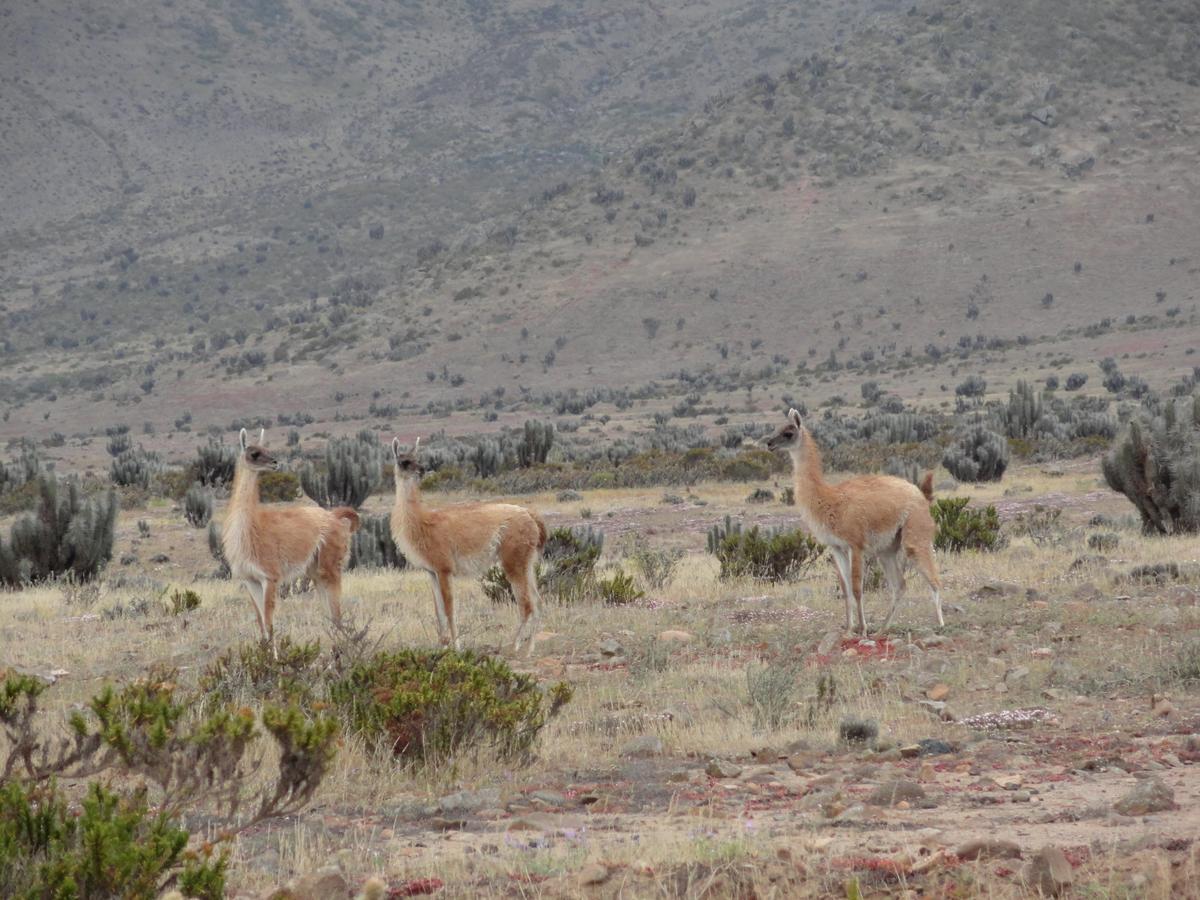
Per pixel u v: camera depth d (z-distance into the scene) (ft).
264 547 139.13
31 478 563.07
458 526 140.15
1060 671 116.98
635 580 215.31
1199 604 150.30
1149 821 67.15
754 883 57.16
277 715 72.64
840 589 182.29
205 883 54.90
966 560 213.66
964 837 64.95
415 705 93.61
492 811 79.51
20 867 55.52
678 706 112.57
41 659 153.17
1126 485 248.11
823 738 98.48
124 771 76.54
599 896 56.95
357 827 76.59
